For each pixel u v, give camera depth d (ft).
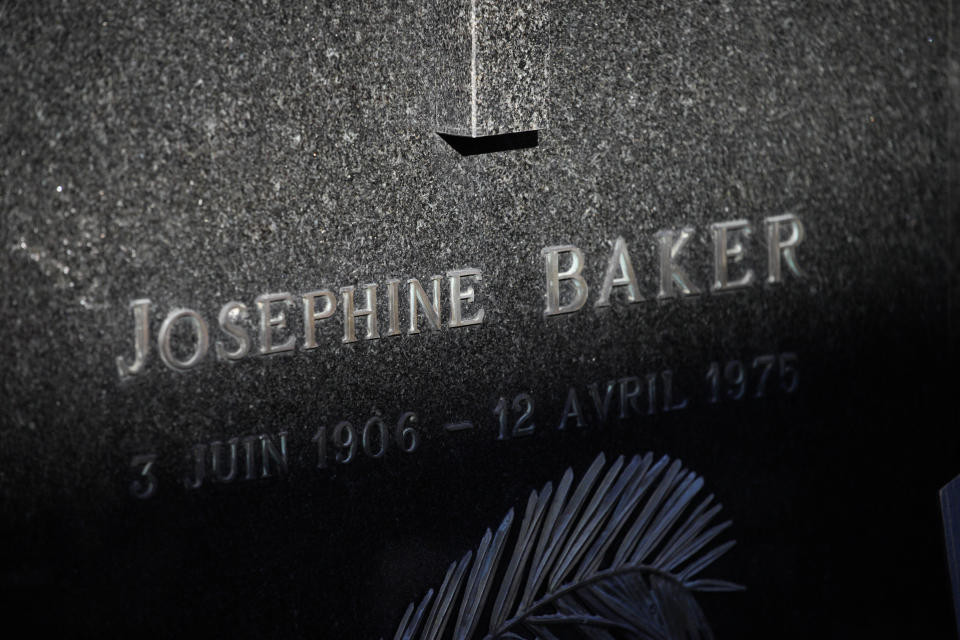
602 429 9.08
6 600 7.39
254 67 7.75
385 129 8.15
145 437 7.64
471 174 8.44
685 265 9.23
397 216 8.25
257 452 7.97
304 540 8.18
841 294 9.90
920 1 9.92
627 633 9.27
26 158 7.22
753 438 9.68
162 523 7.74
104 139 7.40
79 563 7.55
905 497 10.38
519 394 8.77
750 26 9.27
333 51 7.96
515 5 7.91
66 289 7.38
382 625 8.48
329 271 8.09
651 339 9.19
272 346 7.96
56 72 7.26
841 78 9.66
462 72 7.92
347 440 8.25
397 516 8.46
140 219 7.53
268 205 7.88
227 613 7.99
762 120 9.40
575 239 8.83
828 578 10.14
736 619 9.79
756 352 9.61
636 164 8.96
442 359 8.50
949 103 10.14
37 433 7.37
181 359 7.70
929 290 10.26
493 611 8.82
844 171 9.78
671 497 9.36
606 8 8.71
